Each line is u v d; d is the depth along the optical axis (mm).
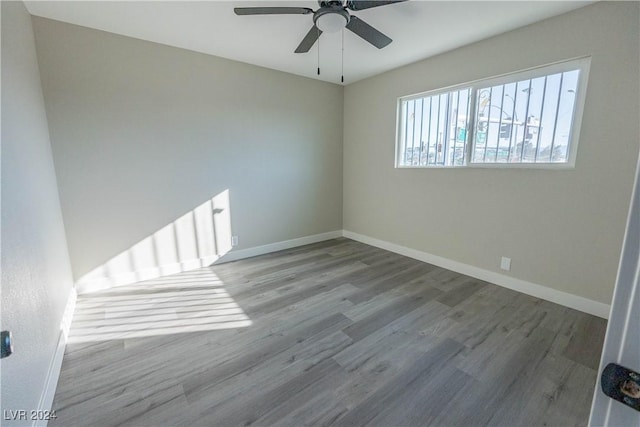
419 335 2129
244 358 1893
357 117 4406
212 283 3051
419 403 1539
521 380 1689
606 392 395
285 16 2406
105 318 2377
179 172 3242
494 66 2779
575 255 2443
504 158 2840
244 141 3672
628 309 373
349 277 3199
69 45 2541
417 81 3500
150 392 1613
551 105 2484
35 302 1489
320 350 1969
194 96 3234
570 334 2119
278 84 3861
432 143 3484
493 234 2971
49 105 2496
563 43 2348
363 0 1807
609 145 2201
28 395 1270
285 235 4250
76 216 2713
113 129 2814
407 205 3840
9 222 1284
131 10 2318
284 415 1471
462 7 2252
